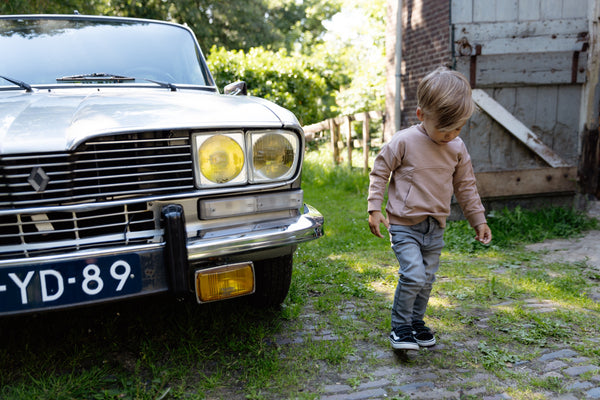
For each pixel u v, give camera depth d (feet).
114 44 9.27
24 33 8.96
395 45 24.80
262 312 8.62
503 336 7.72
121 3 70.74
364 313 8.66
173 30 10.14
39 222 5.42
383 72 44.88
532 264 11.83
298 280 10.44
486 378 6.45
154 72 9.05
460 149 7.03
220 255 6.06
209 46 81.92
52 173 5.37
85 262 5.48
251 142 6.35
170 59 9.45
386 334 7.82
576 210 16.14
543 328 7.92
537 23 15.31
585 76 15.72
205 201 6.10
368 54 61.52
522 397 5.97
